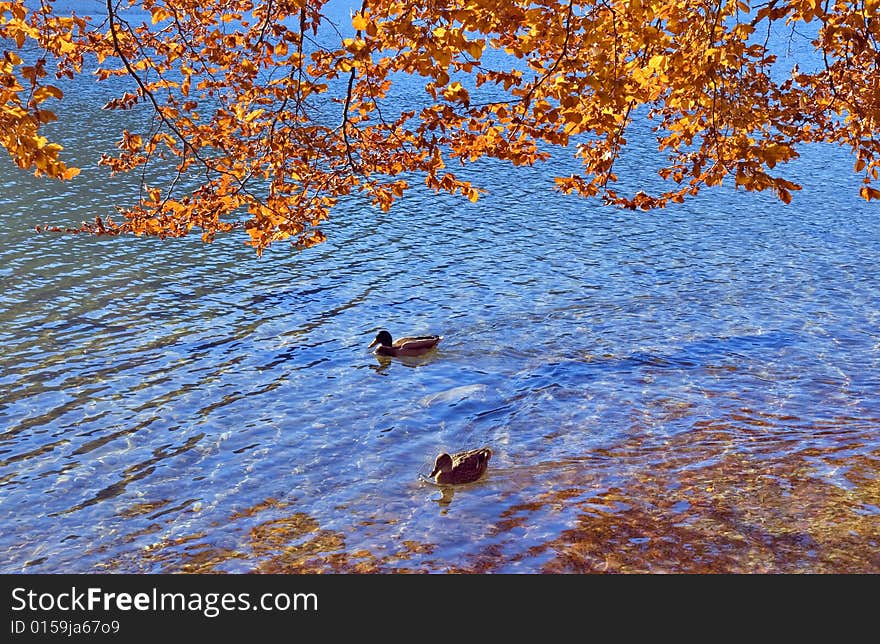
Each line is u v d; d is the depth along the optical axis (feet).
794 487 44.98
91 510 45.98
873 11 29.30
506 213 117.08
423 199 123.75
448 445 53.83
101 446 53.11
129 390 61.00
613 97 31.58
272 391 61.67
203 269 88.28
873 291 85.20
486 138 35.01
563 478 48.52
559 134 34.55
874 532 39.29
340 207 117.39
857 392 60.23
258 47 35.37
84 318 73.61
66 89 201.05
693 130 36.99
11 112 24.30
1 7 29.55
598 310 79.36
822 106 36.24
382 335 69.67
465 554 40.14
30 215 101.91
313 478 49.60
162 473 50.06
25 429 54.90
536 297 82.94
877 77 35.17
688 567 37.45
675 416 57.11
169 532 43.62
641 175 142.41
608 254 98.32
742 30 29.78
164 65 36.32
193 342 70.03
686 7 32.73
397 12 29.73
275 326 74.28
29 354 65.98
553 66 31.55
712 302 81.66
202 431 55.47
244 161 37.76
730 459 49.57
